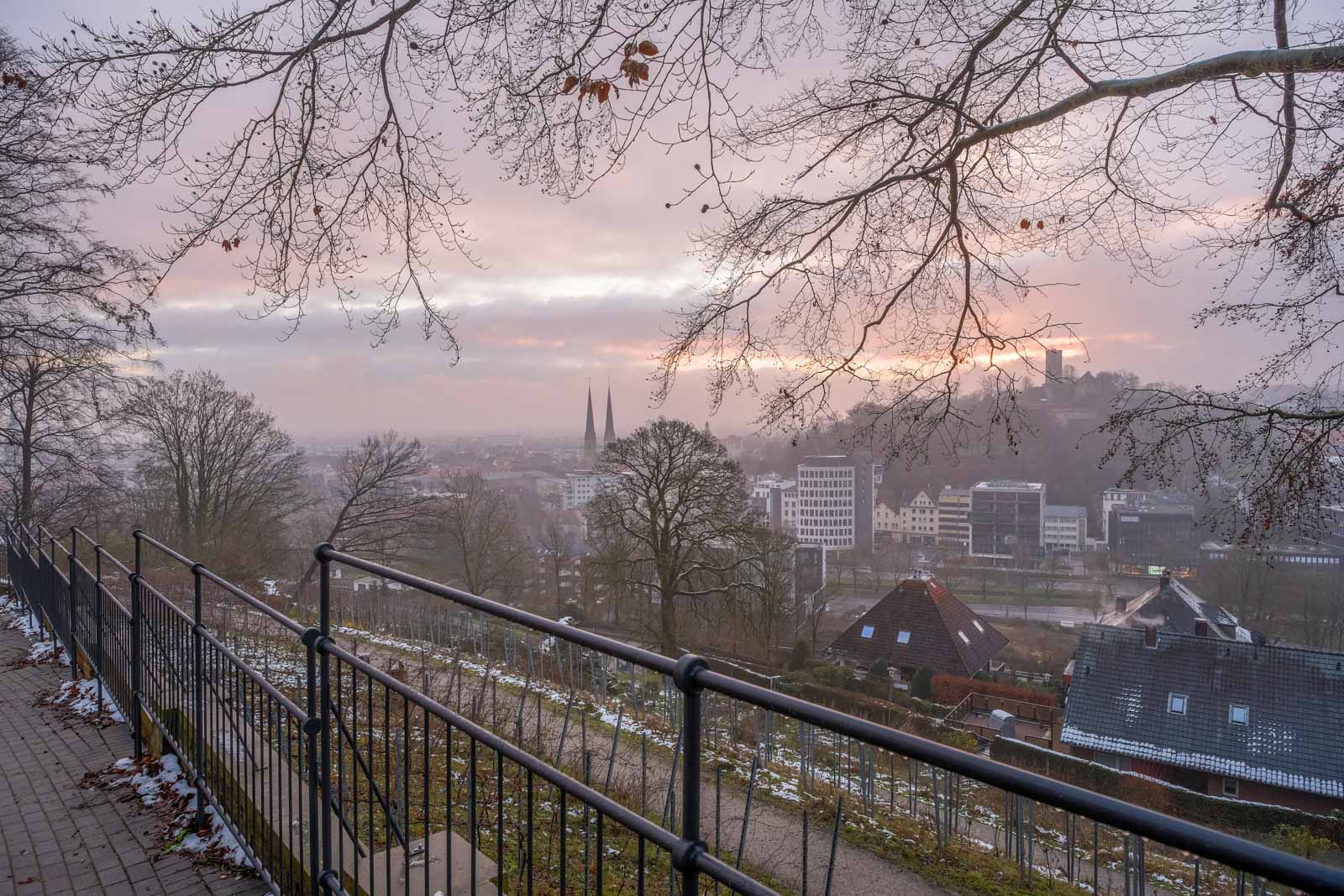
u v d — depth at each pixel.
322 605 3.04
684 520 21.03
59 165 14.43
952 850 8.86
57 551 8.93
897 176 6.31
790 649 29.22
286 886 3.39
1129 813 1.01
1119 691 21.12
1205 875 9.48
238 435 28.38
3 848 4.27
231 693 3.98
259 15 4.70
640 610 24.61
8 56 5.39
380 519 27.47
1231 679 20.39
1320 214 5.24
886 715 20.73
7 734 5.91
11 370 17.31
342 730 2.90
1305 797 17.89
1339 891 0.82
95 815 4.61
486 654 13.62
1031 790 1.10
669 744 10.14
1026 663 32.53
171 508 27.19
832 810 9.38
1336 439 5.11
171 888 3.87
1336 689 19.38
